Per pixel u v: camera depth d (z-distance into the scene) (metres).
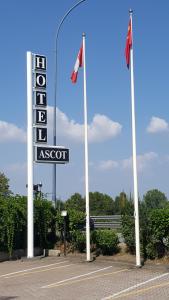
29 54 25.14
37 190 24.55
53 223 25.84
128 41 19.23
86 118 22.00
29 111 24.72
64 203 28.27
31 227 23.61
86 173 21.80
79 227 24.44
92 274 17.45
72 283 15.75
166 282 14.98
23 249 24.86
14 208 24.08
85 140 21.94
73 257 22.89
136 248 18.58
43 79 25.25
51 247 25.47
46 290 14.64
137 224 18.55
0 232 23.50
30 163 24.20
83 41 22.42
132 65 19.14
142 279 15.76
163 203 20.77
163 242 19.41
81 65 22.58
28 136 24.53
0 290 14.94
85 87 22.19
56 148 25.31
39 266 20.61
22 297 13.52
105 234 21.89
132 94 19.05
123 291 13.87
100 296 13.28
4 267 20.83
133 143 18.78
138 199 19.27
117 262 20.03
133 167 18.73
